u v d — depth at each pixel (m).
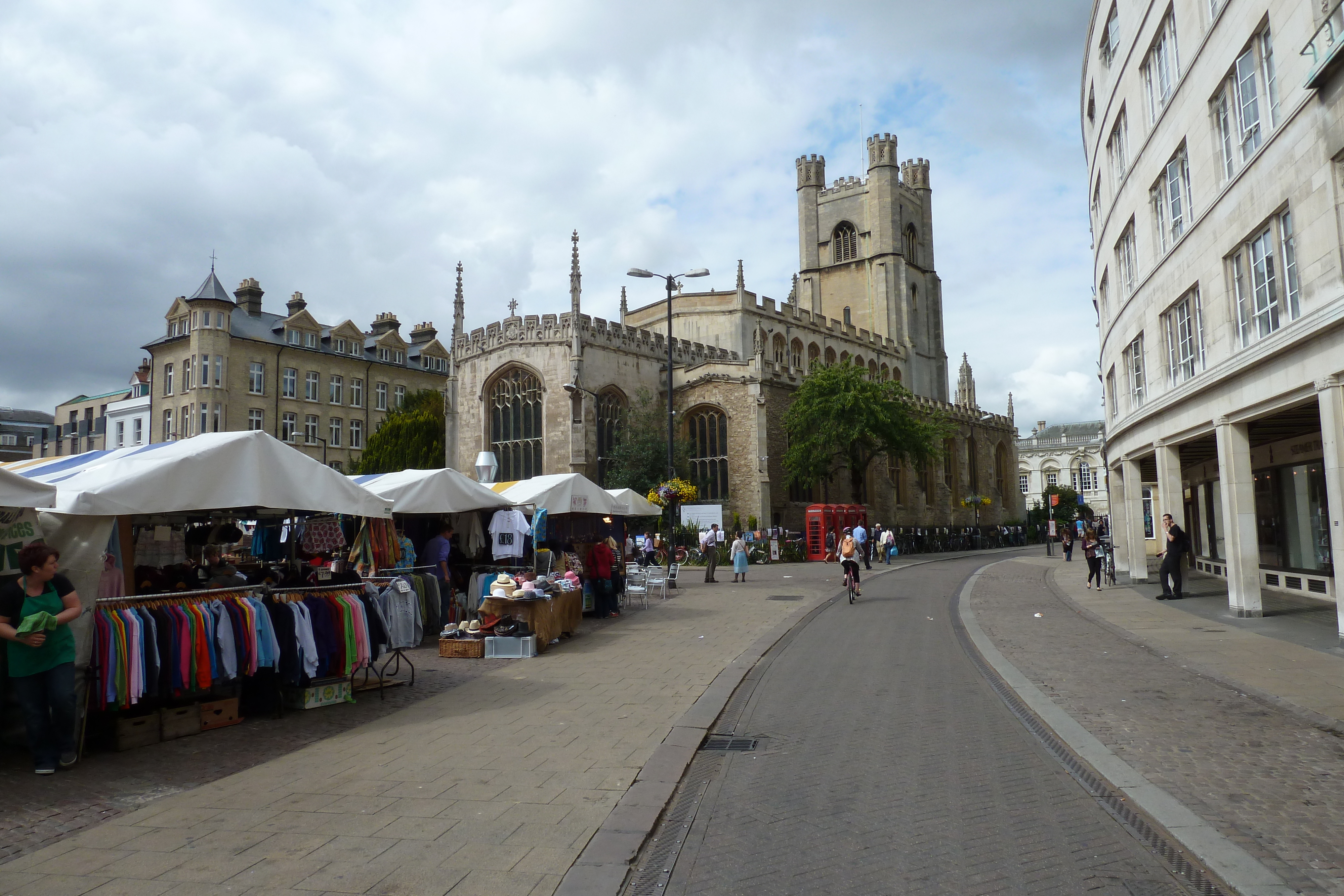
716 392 44.84
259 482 8.84
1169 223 18.62
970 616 16.52
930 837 5.07
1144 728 7.56
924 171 79.06
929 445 47.69
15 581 6.68
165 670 7.60
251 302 59.25
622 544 23.69
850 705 8.79
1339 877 4.39
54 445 72.56
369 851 4.92
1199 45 15.78
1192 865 4.61
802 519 46.50
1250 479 14.76
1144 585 22.66
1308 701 8.35
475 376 47.44
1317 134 11.32
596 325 45.06
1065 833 5.11
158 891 4.41
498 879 4.51
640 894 4.35
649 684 10.03
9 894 4.39
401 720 8.41
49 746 6.67
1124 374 23.75
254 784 6.29
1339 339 10.87
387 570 13.71
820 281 76.31
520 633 12.26
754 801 5.82
